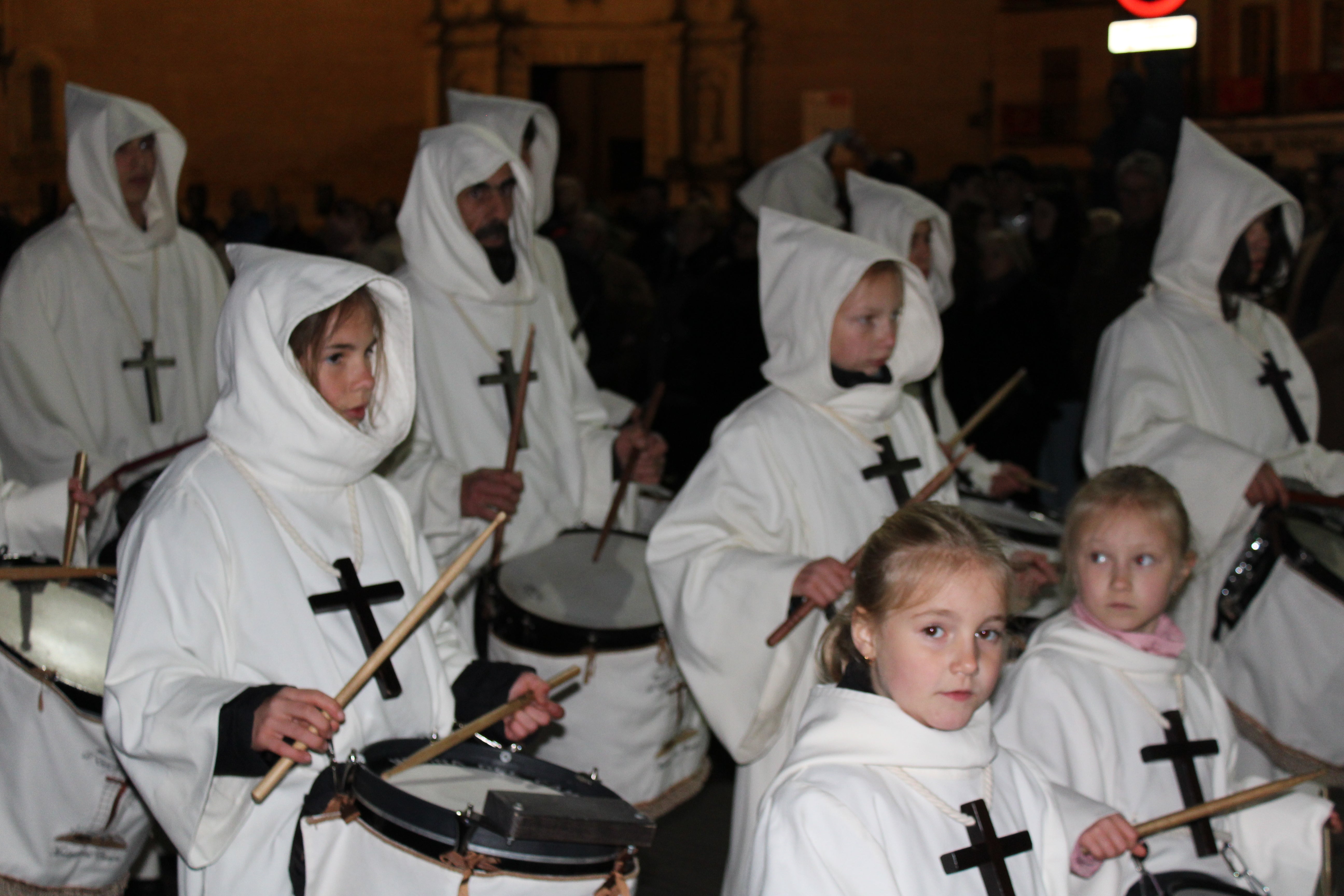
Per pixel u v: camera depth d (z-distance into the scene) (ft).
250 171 68.08
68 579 10.68
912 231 16.89
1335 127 53.06
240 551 8.47
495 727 9.23
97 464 14.52
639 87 80.59
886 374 11.94
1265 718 13.42
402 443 12.54
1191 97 55.31
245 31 67.15
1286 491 13.39
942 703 6.88
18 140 66.74
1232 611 13.50
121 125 16.12
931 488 11.62
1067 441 23.79
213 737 7.63
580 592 13.70
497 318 14.89
